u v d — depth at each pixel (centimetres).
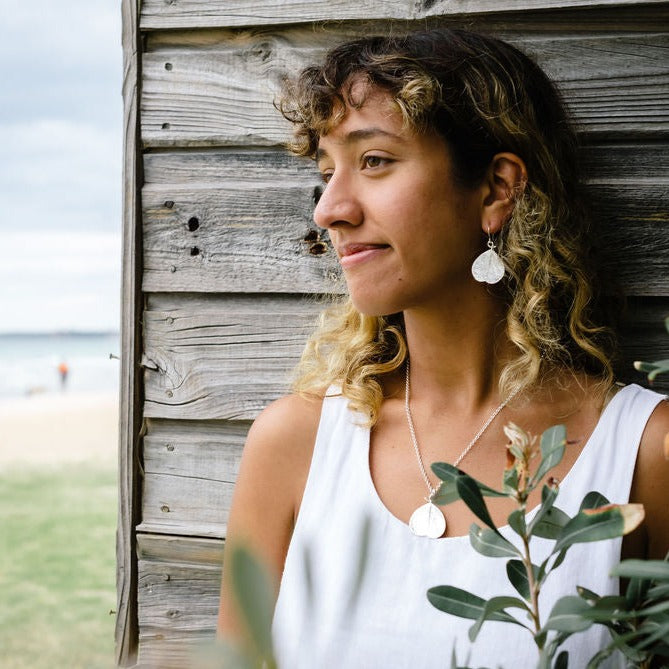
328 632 120
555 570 115
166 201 162
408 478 126
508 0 145
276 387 159
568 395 127
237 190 159
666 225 142
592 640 111
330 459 131
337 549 124
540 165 126
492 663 113
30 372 3338
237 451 163
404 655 117
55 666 514
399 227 117
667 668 79
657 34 142
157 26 160
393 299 120
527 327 125
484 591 115
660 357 144
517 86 125
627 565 68
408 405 132
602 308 141
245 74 158
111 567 800
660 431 121
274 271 158
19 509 1087
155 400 165
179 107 161
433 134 117
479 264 121
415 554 120
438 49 120
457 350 126
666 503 121
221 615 136
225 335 162
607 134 144
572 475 120
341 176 120
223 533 162
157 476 167
